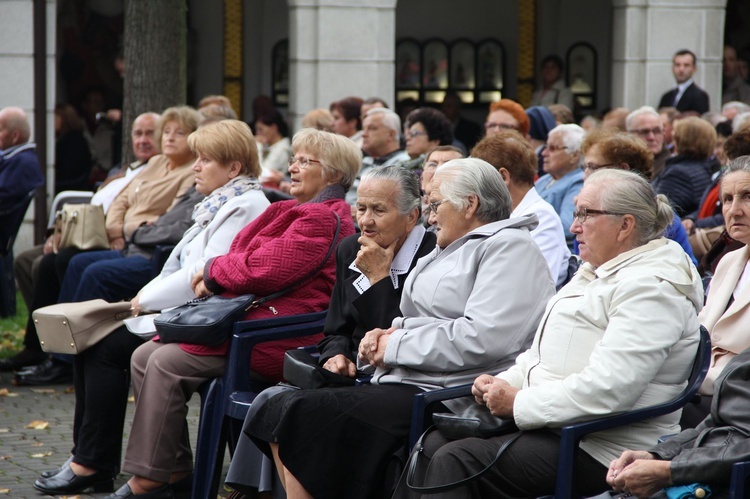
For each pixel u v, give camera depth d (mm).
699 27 25000
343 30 23984
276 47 32594
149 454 9141
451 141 14516
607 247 7059
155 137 14352
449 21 33406
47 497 9703
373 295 8414
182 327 9102
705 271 9227
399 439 7691
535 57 33094
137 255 12789
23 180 16938
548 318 7238
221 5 32250
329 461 7617
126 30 18516
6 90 22000
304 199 10062
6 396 13336
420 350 7734
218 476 9094
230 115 16203
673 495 6125
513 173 9898
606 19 32719
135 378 9438
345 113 19047
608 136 9797
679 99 23656
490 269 7742
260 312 9344
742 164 7809
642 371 6660
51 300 14312
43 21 22031
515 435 6910
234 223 10406
